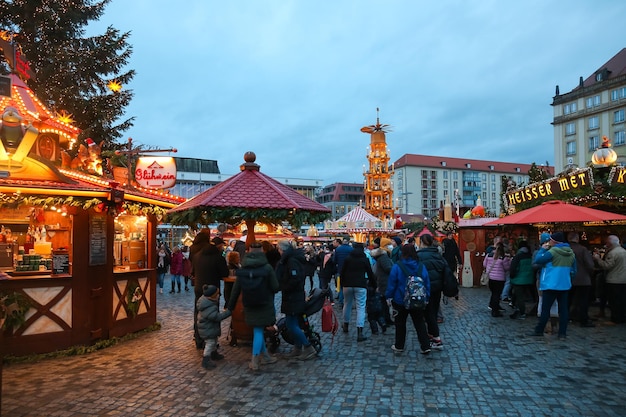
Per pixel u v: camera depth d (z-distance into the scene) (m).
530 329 8.74
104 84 22.03
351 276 8.22
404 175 115.75
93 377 5.93
